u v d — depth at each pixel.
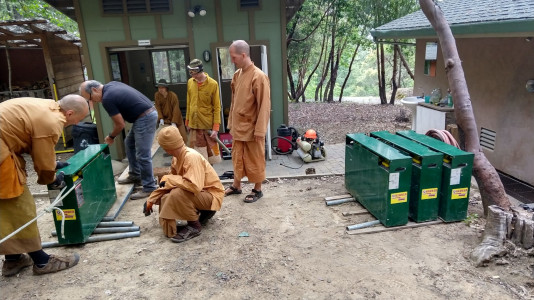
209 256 3.43
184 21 6.80
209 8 6.77
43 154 2.94
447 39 3.95
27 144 2.93
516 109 5.87
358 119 11.66
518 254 3.14
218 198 3.83
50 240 3.83
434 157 3.70
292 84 16.52
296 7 7.71
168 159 6.75
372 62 26.34
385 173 3.69
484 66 6.52
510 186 5.68
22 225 3.04
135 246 3.67
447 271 3.08
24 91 8.70
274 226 3.99
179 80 9.97
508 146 6.11
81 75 9.20
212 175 3.86
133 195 4.84
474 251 3.23
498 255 3.13
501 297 2.74
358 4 12.91
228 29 6.88
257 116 4.31
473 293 2.79
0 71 9.61
